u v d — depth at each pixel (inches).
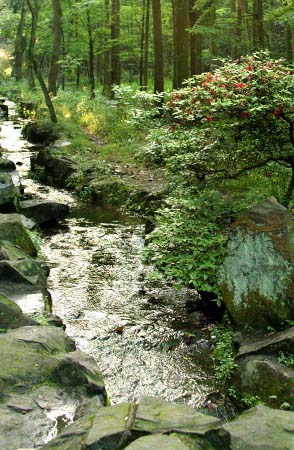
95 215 422.6
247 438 113.8
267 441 113.4
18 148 682.8
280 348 182.4
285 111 238.2
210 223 250.7
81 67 1633.9
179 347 218.1
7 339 172.4
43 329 186.4
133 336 226.5
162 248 259.9
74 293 269.1
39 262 282.2
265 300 201.0
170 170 288.2
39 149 674.2
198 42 735.1
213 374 197.9
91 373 157.8
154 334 228.8
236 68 248.2
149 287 280.5
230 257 209.5
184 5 557.9
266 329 200.5
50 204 389.7
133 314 248.1
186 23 561.6
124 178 481.7
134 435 114.3
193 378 195.5
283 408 164.9
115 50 879.1
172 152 279.4
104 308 253.8
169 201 274.4
